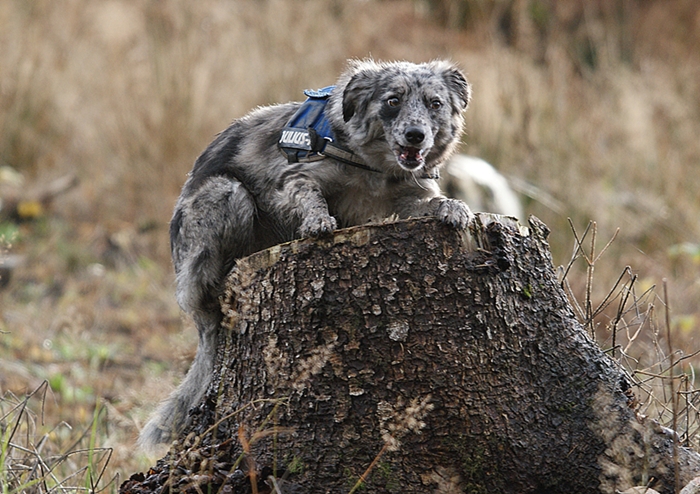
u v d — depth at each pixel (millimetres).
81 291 15883
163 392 10648
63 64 21875
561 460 6871
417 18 25938
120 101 20891
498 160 18984
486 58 21641
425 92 8242
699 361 11445
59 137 21203
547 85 21062
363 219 8539
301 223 7914
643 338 12344
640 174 19219
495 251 6930
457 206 6945
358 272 6785
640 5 27391
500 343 6879
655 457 6910
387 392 6754
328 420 6785
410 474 6715
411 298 6766
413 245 6801
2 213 18875
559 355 7094
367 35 23906
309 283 6824
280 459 6836
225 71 20953
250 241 8500
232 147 8664
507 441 6805
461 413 6758
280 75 20625
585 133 20000
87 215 19406
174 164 19594
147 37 21953
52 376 11883
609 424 6949
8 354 12578
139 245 18141
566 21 26391
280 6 22109
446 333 6770
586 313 8242
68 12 23250
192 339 11773
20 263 16609
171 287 16109
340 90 8266
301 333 6840
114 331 14375
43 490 7320
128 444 9438
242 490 6699
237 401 7145
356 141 8109
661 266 16156
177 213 8711
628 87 21094
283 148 8133
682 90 22172
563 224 17406
